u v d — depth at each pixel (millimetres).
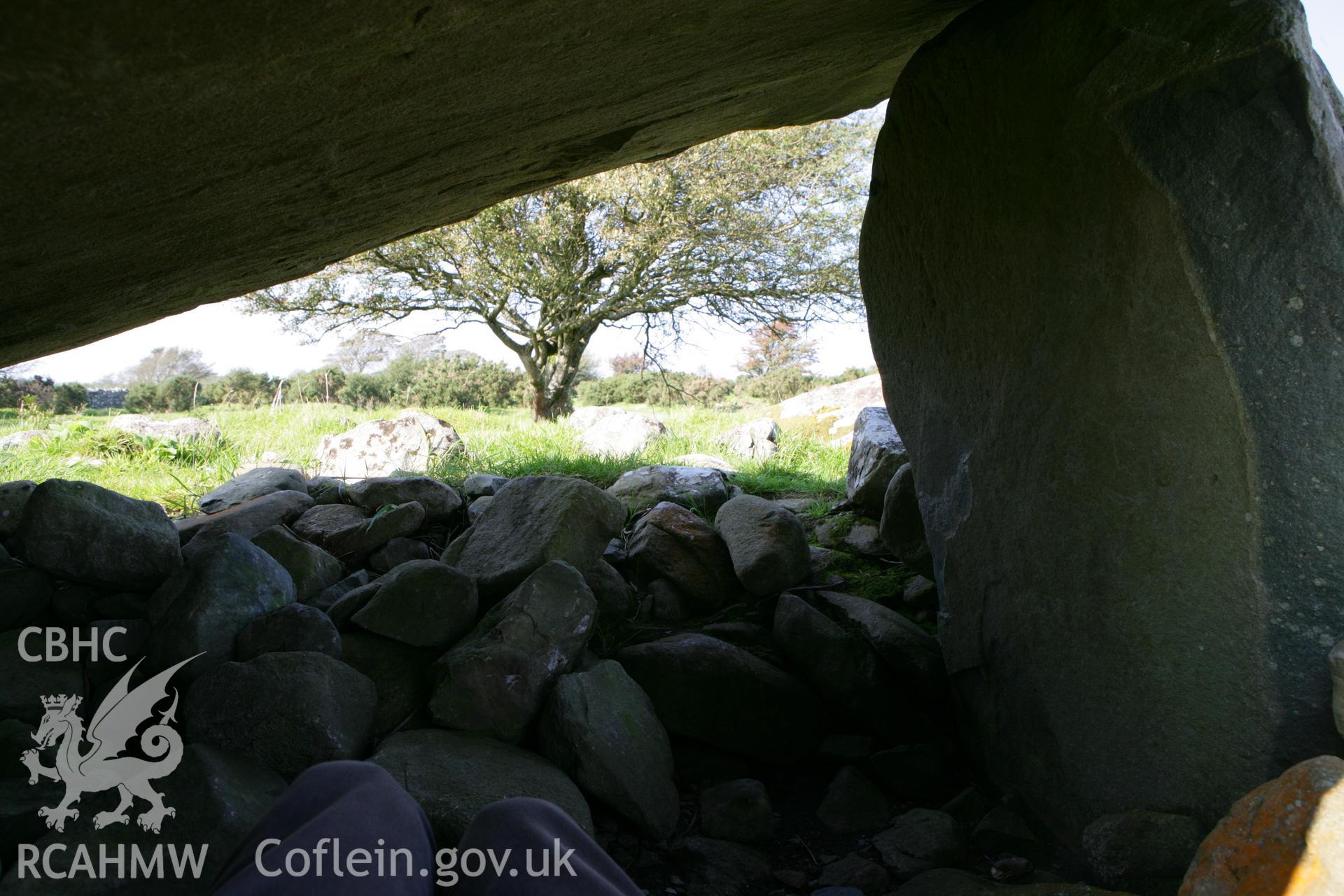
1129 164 1901
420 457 5734
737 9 1862
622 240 12422
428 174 2451
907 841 2430
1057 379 2191
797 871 2430
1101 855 1933
